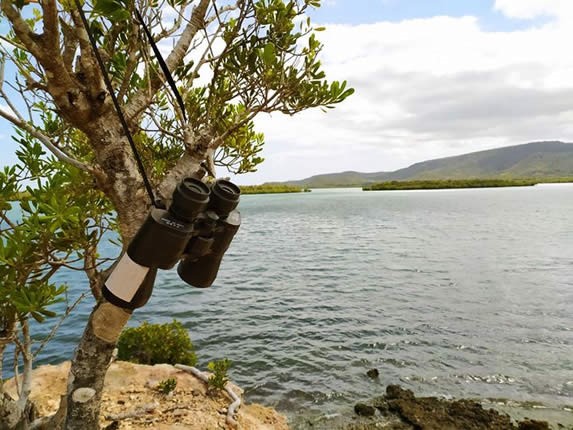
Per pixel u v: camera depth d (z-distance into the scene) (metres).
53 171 3.87
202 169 2.42
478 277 26.92
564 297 21.23
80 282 25.81
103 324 2.53
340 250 41.25
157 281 27.89
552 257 33.47
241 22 3.44
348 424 9.82
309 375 12.64
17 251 2.60
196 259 2.06
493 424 9.49
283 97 3.60
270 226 71.31
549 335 15.93
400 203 142.25
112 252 31.84
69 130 4.23
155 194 2.68
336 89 3.66
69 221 2.99
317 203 161.38
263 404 10.89
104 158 2.56
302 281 26.97
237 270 31.53
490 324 17.45
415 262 33.34
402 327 17.20
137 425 5.44
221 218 1.90
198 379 7.47
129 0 1.94
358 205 136.50
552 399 10.99
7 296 2.53
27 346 3.68
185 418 5.79
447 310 19.62
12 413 3.47
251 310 20.16
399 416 10.13
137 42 2.84
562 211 86.25
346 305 20.81
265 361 13.76
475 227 60.44
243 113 3.57
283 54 3.66
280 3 3.68
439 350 14.64
